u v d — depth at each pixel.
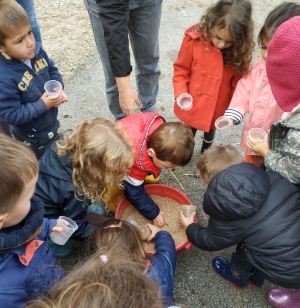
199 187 2.57
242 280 2.00
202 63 2.16
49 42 3.57
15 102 1.99
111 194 2.21
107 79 2.54
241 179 1.50
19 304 1.25
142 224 2.25
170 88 3.22
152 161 1.91
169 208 2.29
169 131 1.81
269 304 2.02
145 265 1.33
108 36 1.90
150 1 2.19
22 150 1.15
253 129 1.98
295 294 1.98
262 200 1.51
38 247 1.39
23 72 1.98
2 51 1.89
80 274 0.90
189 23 3.86
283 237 1.55
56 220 1.70
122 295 0.82
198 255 2.21
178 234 2.19
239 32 1.90
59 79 2.32
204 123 2.35
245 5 1.89
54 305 0.80
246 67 2.07
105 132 1.63
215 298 2.04
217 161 1.82
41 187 1.81
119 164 1.61
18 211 1.18
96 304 0.78
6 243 1.17
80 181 1.69
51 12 3.93
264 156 1.83
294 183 1.60
